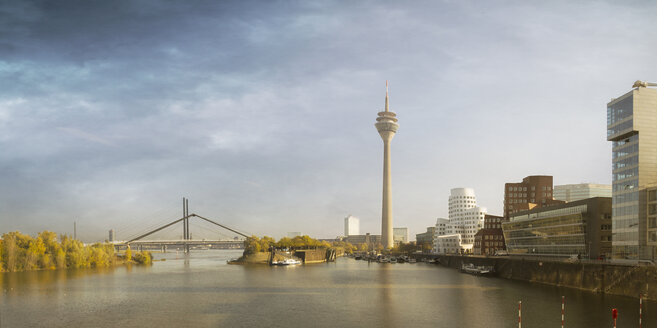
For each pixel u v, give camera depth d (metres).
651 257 147.62
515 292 148.38
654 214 147.88
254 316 109.94
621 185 161.75
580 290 151.88
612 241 165.50
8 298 142.88
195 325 101.25
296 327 98.06
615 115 163.88
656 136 154.62
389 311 114.69
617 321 98.50
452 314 110.00
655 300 122.94
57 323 104.81
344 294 147.00
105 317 110.75
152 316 111.31
